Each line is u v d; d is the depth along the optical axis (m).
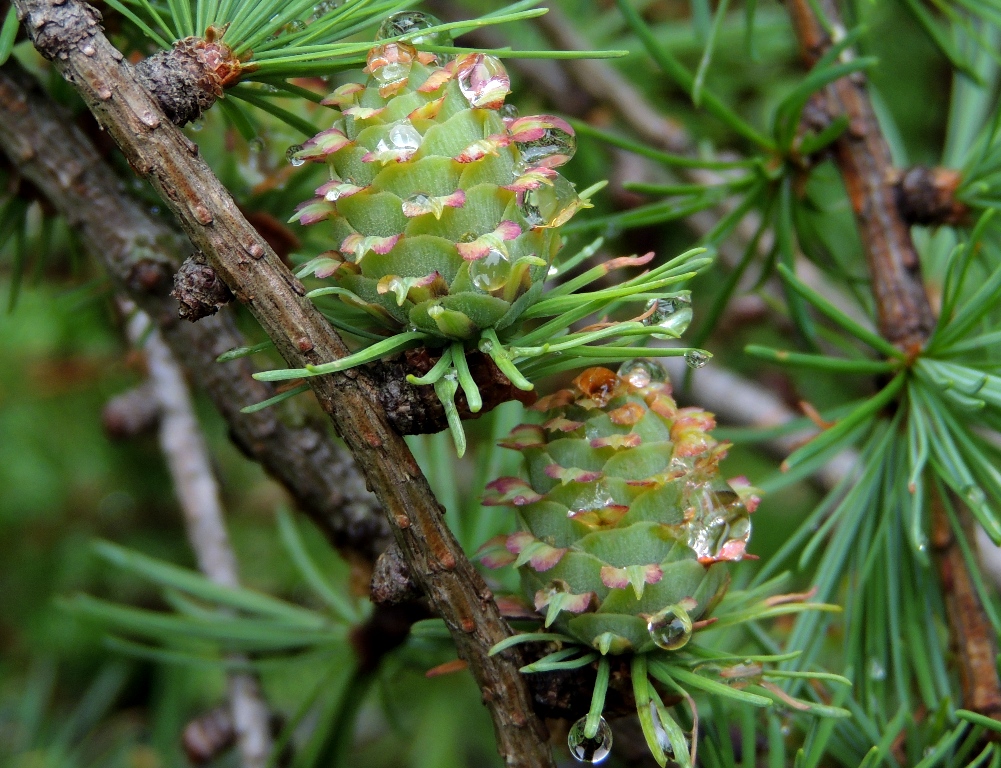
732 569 0.46
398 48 0.40
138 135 0.40
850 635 0.44
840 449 0.45
